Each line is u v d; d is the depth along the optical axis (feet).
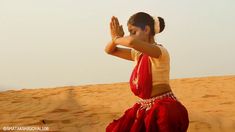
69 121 26.81
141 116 10.89
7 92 59.41
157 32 11.18
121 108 33.81
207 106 33.12
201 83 62.39
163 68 10.85
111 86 67.87
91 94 53.31
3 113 32.37
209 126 22.43
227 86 55.67
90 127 24.16
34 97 49.60
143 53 11.13
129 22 11.30
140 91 10.98
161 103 10.68
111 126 11.67
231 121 23.73
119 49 11.81
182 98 42.42
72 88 64.28
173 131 10.57
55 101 43.83
